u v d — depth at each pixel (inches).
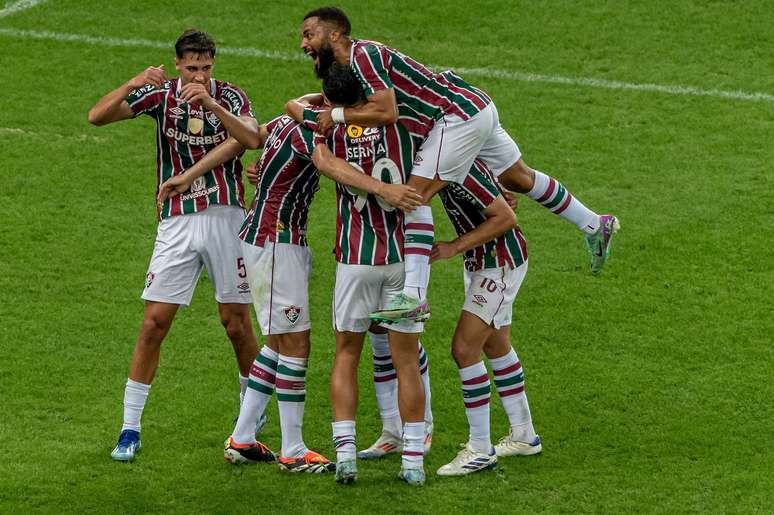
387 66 888.3
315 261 1355.8
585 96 1731.1
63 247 1352.1
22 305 1230.9
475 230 930.1
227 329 1032.8
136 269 1316.4
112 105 975.6
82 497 914.1
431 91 914.1
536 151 1598.2
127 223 1412.4
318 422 1045.8
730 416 1048.2
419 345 969.5
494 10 1940.2
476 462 956.6
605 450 996.6
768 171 1539.1
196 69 990.4
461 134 907.4
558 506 910.4
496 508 908.0
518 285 962.7
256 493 925.2
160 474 951.6
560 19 1916.8
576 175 1541.6
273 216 937.5
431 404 1073.5
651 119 1673.2
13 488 920.3
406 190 882.1
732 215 1438.2
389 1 1963.6
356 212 914.1
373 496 922.1
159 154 1019.9
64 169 1526.8
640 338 1189.7
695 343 1178.6
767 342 1178.0
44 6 1958.7
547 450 998.4
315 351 1166.3
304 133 914.1
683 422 1038.4
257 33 1888.5
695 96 1724.9
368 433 1029.8
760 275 1309.1
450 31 1891.0
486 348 976.3
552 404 1071.6
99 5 1964.8
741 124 1654.8
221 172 1011.9
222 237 1008.2
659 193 1494.8
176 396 1077.1
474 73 1786.4
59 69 1779.0
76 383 1093.1
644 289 1285.7
